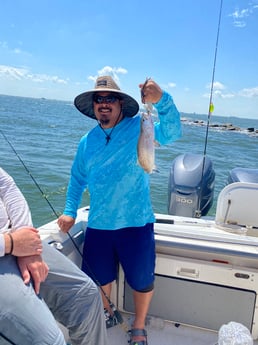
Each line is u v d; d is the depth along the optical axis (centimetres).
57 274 156
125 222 197
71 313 161
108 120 200
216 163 1190
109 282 211
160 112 193
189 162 353
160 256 216
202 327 216
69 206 220
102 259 204
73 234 223
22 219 146
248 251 198
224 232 221
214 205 590
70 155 1213
